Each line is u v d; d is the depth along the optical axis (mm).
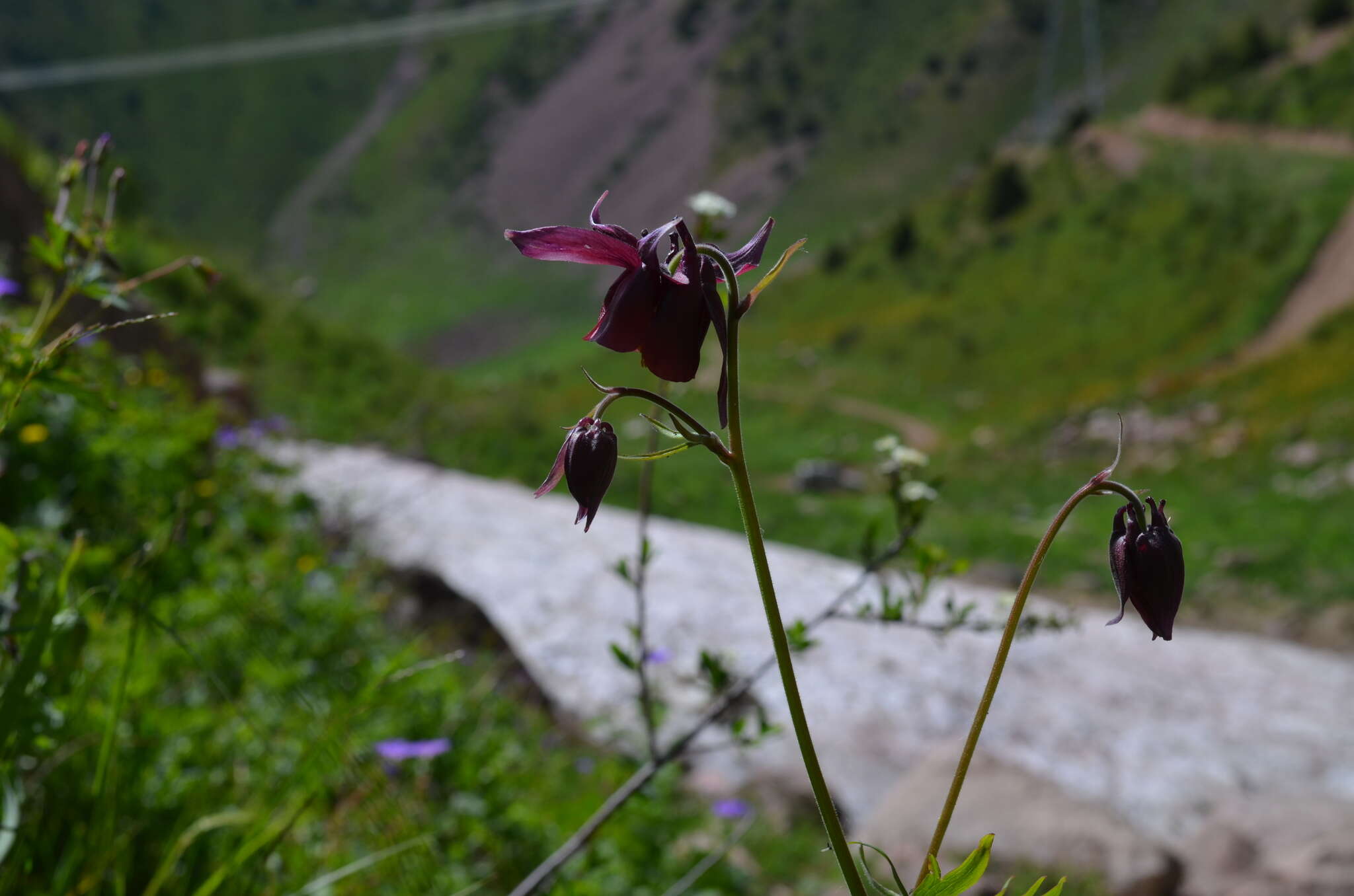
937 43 148500
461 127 166875
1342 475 25484
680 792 5012
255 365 17641
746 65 158125
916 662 9188
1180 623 17125
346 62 180375
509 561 8922
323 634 4375
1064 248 69562
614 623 8367
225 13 184500
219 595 3891
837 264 82188
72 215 2213
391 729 3660
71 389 1959
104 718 2500
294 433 9344
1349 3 82750
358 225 152500
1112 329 58562
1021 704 8961
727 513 21859
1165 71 127125
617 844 3693
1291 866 5469
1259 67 82938
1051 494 29938
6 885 1981
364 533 7078
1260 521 22688
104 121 161125
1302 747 9062
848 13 159000
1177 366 50688
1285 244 56656
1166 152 75062
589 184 153375
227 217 154375
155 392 6254
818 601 9984
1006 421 49688
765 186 139875
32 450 4324
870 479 31719
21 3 171625
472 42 182125
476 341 123938
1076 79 135500
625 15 180000
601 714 6016
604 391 1340
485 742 4086
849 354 65625
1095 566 18531
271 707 3336
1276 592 18062
